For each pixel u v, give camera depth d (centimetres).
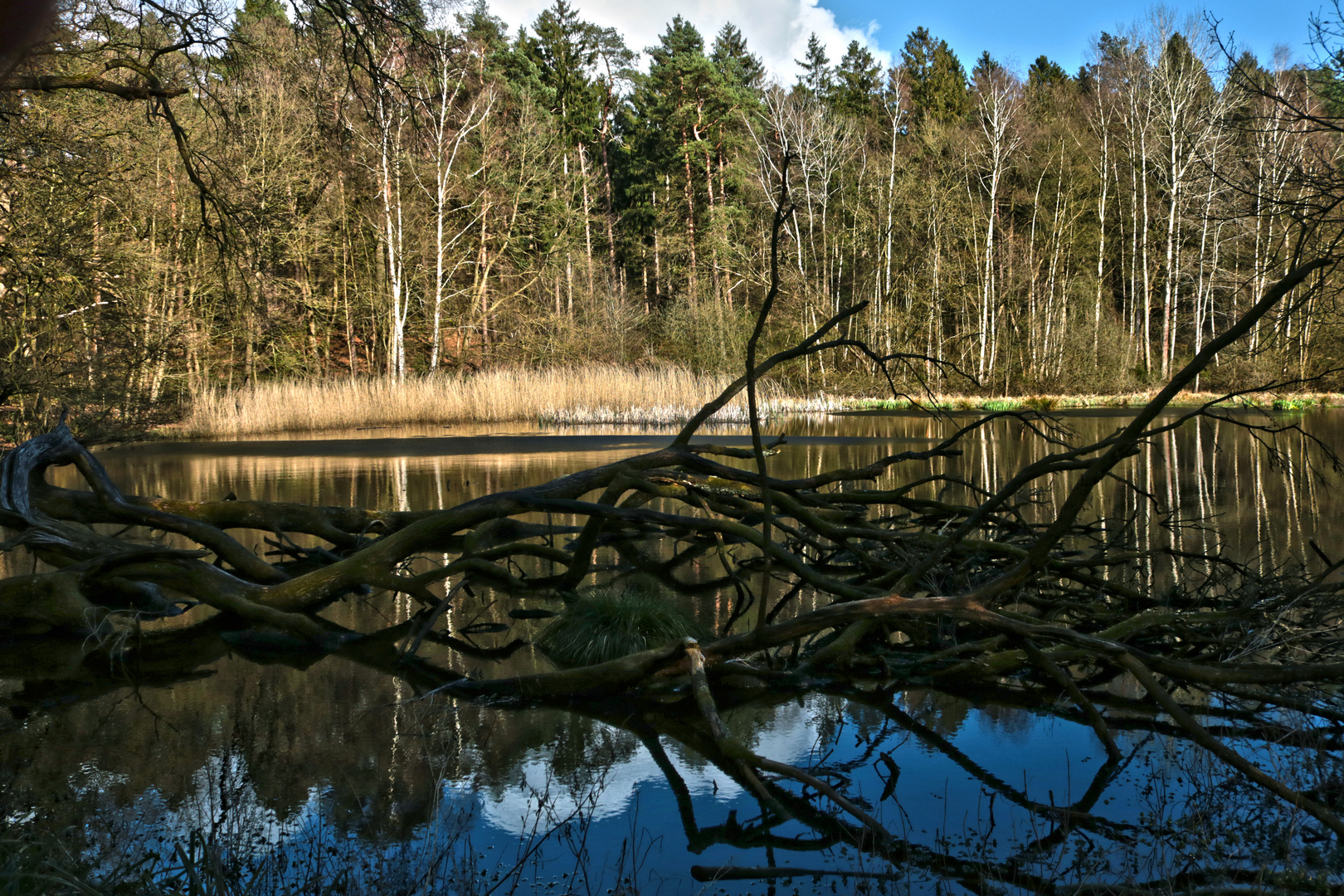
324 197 2784
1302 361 2317
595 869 235
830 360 3497
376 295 3284
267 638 475
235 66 870
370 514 665
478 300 3653
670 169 4466
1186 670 328
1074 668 417
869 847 246
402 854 241
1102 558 493
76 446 600
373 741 330
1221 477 1117
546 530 732
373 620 522
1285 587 444
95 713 362
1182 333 4038
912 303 3681
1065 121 3944
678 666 371
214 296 2247
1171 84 3300
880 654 436
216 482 1119
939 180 3825
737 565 676
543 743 327
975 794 280
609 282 3916
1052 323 3578
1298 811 265
